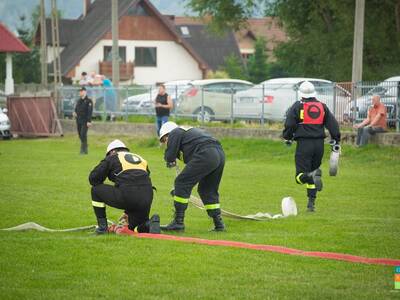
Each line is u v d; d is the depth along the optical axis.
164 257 13.79
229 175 29.44
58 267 13.16
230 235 16.22
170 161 16.70
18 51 68.44
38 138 54.09
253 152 37.47
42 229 16.91
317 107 19.67
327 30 67.12
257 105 41.22
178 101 45.75
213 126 42.47
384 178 27.88
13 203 21.66
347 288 11.86
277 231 16.81
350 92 36.09
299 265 13.30
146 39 100.50
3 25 69.19
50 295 11.44
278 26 71.88
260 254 14.10
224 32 71.81
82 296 11.39
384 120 33.81
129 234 16.02
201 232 16.83
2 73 87.06
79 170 31.25
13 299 11.26
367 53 62.34
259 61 103.75
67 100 55.47
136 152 41.31
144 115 49.06
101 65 96.75
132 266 13.19
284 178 28.41
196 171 16.44
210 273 12.73
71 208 20.72
